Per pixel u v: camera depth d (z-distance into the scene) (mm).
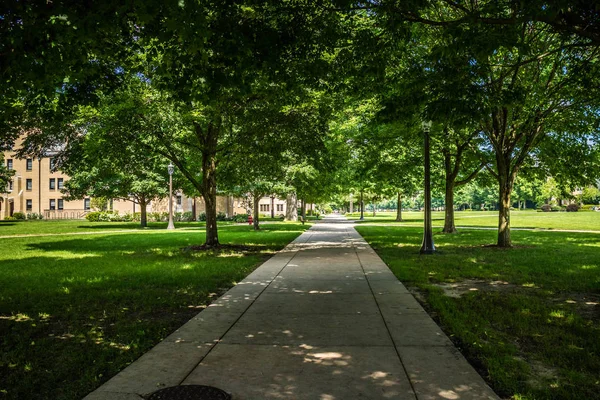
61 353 4957
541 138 17250
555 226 31562
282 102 12602
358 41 8133
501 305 7129
